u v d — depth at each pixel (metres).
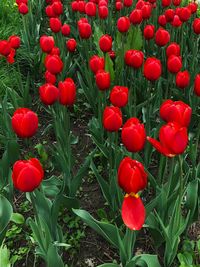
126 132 0.66
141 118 1.26
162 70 1.42
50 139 1.25
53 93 0.85
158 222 0.83
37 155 1.18
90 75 1.22
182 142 0.60
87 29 1.21
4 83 1.35
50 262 0.73
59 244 0.77
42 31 1.83
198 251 0.87
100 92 1.03
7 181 0.97
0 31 1.63
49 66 0.97
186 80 0.98
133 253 0.88
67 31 1.29
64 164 0.90
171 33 1.39
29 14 1.70
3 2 1.94
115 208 0.91
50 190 0.94
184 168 0.93
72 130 1.28
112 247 0.90
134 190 0.60
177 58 0.99
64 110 0.91
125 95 0.84
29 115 0.72
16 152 1.01
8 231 0.93
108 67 1.19
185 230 0.89
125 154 0.92
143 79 1.24
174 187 0.86
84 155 1.18
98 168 1.11
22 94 1.26
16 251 0.90
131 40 1.29
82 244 0.91
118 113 0.75
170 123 0.61
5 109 1.08
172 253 0.80
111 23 1.62
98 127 1.14
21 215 0.93
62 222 0.95
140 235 0.92
